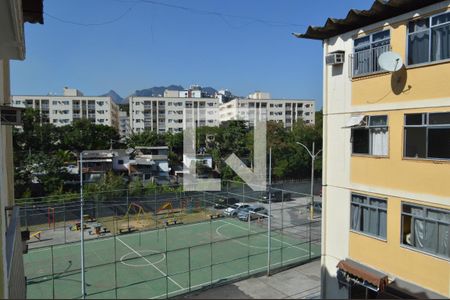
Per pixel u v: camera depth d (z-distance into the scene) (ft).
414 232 31.91
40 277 55.72
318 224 93.61
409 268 31.96
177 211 108.06
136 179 134.41
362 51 36.47
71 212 99.09
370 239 35.50
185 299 27.02
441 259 29.60
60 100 258.78
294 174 145.59
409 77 31.99
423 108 30.89
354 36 37.06
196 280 59.62
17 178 115.85
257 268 64.39
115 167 164.14
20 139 152.46
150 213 106.22
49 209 92.63
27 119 157.48
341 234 38.73
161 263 68.69
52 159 121.70
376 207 35.09
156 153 179.63
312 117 291.38
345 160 38.22
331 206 39.93
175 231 91.09
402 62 32.35
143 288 56.54
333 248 39.63
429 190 30.53
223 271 63.87
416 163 31.50
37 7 26.94
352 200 37.63
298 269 62.08
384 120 34.24
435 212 30.27
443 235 29.73
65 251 75.82
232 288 48.60
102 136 193.67
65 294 53.98
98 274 62.95
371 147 35.65
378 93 34.65
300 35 39.81
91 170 153.89
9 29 20.77
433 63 30.01
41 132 160.66
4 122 28.02
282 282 54.90
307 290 50.80
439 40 29.89
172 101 281.13
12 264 30.53
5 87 38.19
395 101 33.17
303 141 148.56
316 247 77.41
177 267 66.54
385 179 34.12
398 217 32.99
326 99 40.32
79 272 59.06
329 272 39.96
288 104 284.41
